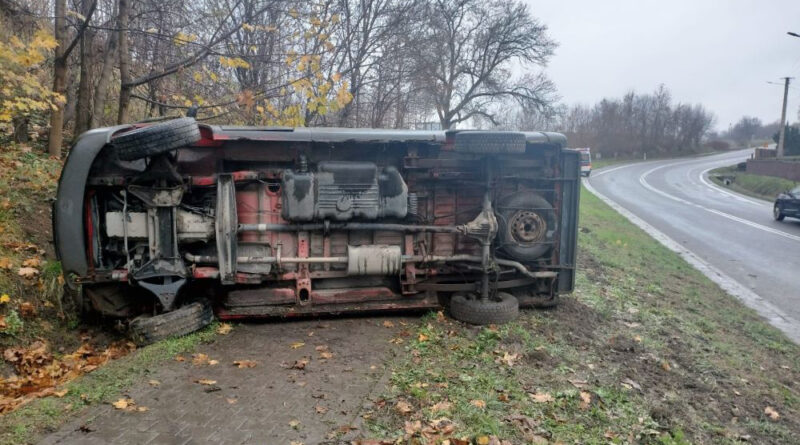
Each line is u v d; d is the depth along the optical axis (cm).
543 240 700
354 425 391
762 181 3747
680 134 8438
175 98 1026
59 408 402
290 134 603
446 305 703
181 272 588
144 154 539
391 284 689
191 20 1104
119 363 495
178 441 363
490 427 401
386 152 663
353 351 548
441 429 395
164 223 582
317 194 611
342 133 618
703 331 786
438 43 2119
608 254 1231
